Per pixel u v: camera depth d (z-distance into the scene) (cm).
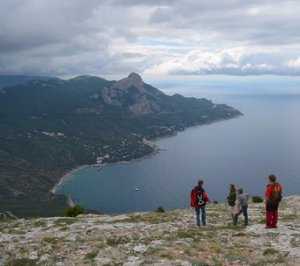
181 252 2266
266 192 2839
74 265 2167
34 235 2991
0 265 2302
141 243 2509
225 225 3128
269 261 2081
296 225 2934
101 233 2875
